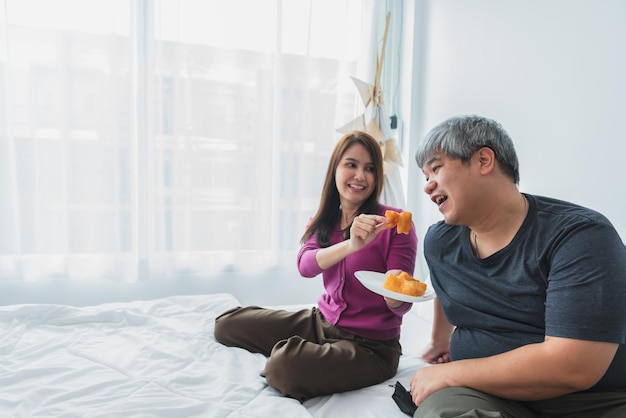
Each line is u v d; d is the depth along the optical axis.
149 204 2.43
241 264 2.61
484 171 1.08
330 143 2.71
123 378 1.30
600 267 0.95
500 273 1.12
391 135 2.46
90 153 2.33
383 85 2.78
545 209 1.10
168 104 2.43
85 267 2.37
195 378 1.31
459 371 1.07
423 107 2.64
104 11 2.29
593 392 1.02
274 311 1.69
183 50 2.43
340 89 2.73
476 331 1.17
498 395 1.02
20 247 2.27
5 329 1.60
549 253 1.03
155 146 2.42
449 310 1.22
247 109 2.55
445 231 1.27
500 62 2.06
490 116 2.12
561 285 0.97
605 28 1.58
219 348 1.56
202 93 2.47
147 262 2.45
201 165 2.51
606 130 1.58
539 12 1.85
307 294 2.77
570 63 1.72
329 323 1.58
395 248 1.55
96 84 2.31
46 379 1.29
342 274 1.56
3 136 2.21
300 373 1.28
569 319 0.94
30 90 2.23
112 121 2.34
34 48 2.22
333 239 1.71
